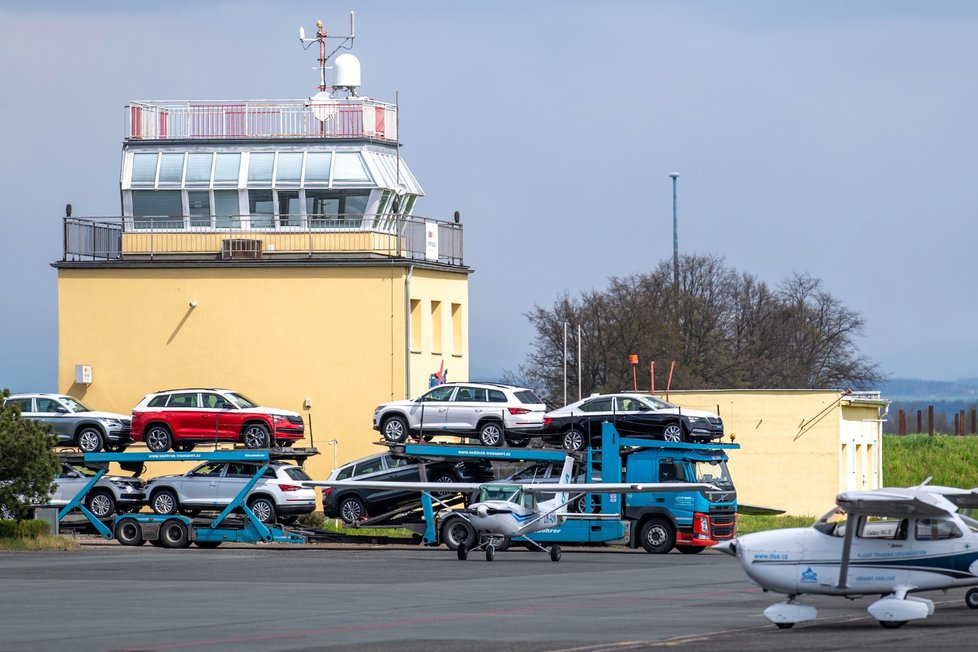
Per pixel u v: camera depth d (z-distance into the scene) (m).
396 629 60.00
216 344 148.50
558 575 88.94
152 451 126.50
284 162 150.38
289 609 67.94
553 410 123.44
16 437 116.81
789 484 162.88
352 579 85.62
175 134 152.62
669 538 113.69
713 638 56.69
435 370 151.88
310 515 135.50
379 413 124.81
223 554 110.75
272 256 149.62
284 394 147.38
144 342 149.62
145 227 151.50
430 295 150.88
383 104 153.50
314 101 151.25
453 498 119.69
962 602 71.06
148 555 109.31
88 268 150.25
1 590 78.31
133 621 63.12
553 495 109.44
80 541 125.19
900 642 54.78
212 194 150.62
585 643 55.16
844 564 62.97
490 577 87.25
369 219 149.62
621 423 118.06
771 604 70.25
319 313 147.38
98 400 149.75
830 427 162.12
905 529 62.97
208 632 59.09
